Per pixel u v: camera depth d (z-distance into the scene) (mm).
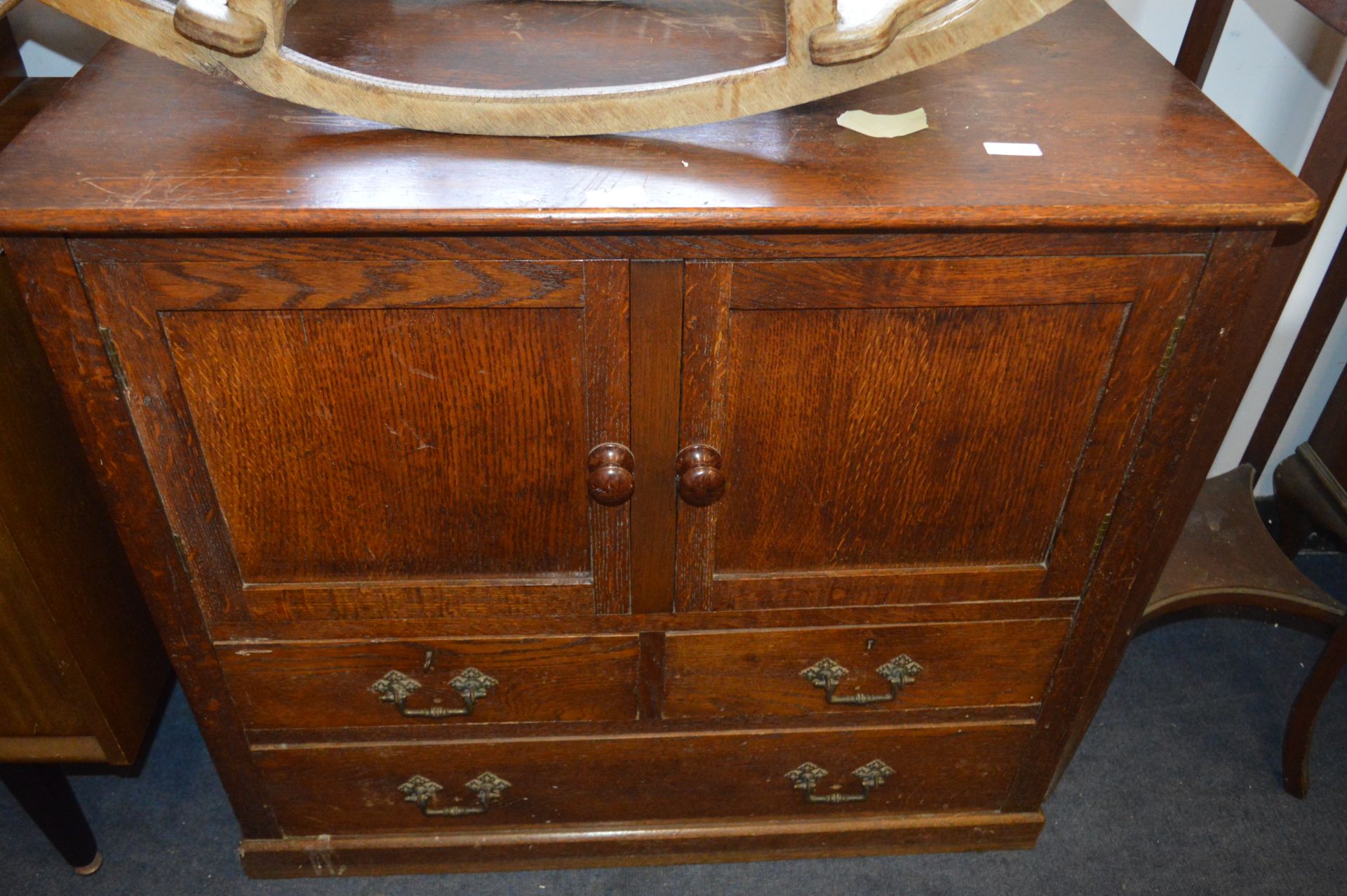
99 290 826
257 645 1076
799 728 1215
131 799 1422
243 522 986
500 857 1319
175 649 1074
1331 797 1468
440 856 1312
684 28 1128
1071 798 1457
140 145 857
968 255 850
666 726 1199
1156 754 1520
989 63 1048
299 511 983
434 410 922
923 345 908
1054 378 937
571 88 879
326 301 846
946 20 813
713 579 1062
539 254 831
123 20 814
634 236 823
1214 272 877
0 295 972
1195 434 1113
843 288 865
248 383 894
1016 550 1070
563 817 1297
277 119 908
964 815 1348
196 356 874
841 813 1330
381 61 1021
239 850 1282
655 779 1255
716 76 857
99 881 1324
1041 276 869
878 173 852
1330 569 1824
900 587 1081
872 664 1155
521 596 1059
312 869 1310
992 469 999
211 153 850
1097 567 1078
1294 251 1013
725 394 928
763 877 1352
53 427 1068
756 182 834
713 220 792
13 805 1424
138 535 980
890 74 841
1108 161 876
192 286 830
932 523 1039
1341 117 977
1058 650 1158
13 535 990
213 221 770
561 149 879
